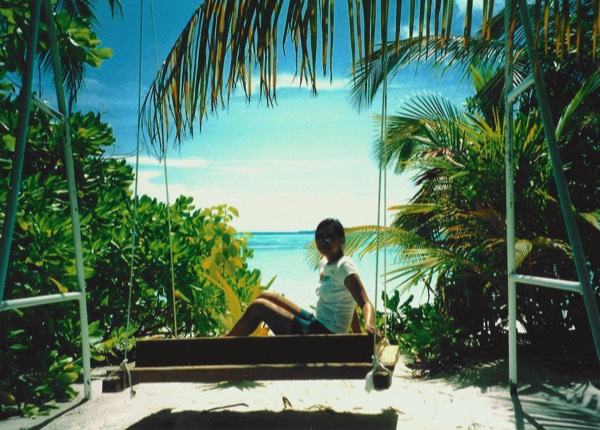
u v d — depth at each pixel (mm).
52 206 5445
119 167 6672
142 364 3918
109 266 6301
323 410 4215
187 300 6543
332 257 4418
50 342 5289
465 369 5508
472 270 6312
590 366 5316
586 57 6824
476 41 8656
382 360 3703
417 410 4168
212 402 4520
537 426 3721
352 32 3094
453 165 6406
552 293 6074
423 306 6707
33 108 5777
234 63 3316
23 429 3867
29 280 4734
